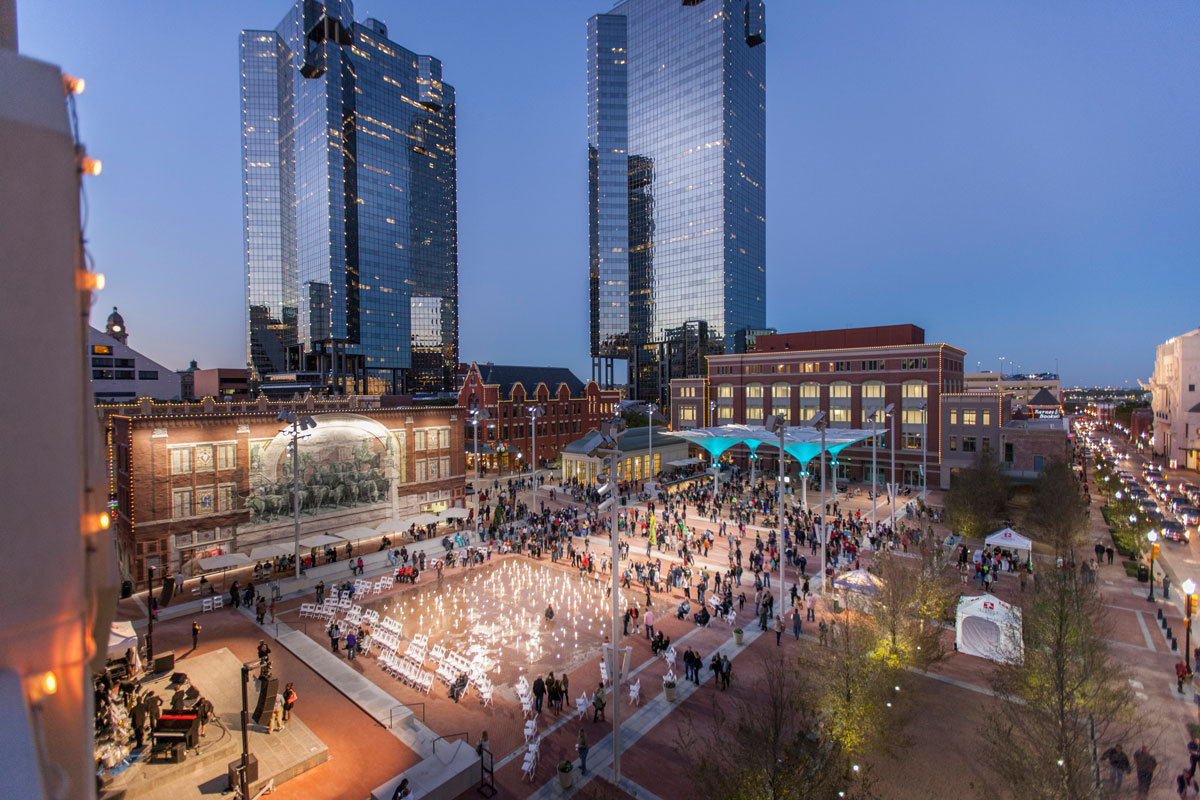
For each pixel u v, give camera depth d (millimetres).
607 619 36094
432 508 59469
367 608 37750
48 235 3232
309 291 192750
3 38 3574
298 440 49375
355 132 195625
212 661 29828
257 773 20359
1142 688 27375
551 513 65125
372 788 20984
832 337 93062
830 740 20469
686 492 74875
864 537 52625
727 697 26766
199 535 43812
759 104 191875
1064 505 44281
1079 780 16734
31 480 3162
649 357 193625
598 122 195750
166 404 50750
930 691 27406
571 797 20594
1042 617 22719
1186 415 99875
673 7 182250
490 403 95250
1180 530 53094
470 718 25516
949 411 79750
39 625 3158
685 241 180375
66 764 3150
